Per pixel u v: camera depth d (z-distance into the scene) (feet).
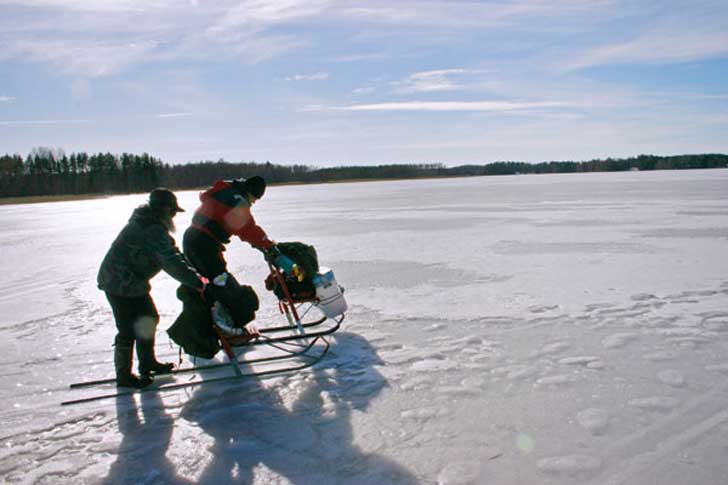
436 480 9.65
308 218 65.16
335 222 58.18
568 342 16.44
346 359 15.62
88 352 17.01
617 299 21.17
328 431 11.55
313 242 41.42
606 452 10.34
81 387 14.23
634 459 10.08
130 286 13.56
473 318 19.26
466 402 12.64
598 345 16.11
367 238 42.96
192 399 13.35
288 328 18.29
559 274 26.27
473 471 9.86
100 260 37.19
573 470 9.78
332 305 17.12
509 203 78.95
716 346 15.75
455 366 14.84
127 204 145.89
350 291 24.14
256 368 15.20
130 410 12.83
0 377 15.01
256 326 19.16
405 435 11.26
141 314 13.92
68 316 21.54
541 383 13.53
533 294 22.41
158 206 13.61
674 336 16.71
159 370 14.43
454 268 28.78
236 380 14.46
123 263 13.48
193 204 118.73
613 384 13.34
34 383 14.56
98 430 11.90
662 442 10.64
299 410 12.59
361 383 13.93
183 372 15.01
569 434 11.03
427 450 10.64
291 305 16.39
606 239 37.81
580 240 37.70
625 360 14.89
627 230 42.27
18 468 10.44
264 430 11.69
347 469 10.12
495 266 28.96
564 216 55.21
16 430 11.93
